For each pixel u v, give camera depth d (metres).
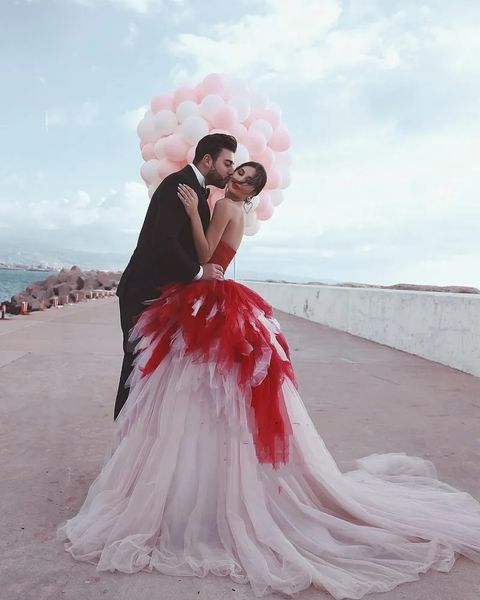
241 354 2.17
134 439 2.21
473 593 1.87
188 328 2.18
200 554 2.00
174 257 2.27
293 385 2.38
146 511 2.09
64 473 2.84
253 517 2.07
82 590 1.81
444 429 3.81
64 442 3.32
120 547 1.99
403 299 7.64
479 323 5.82
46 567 1.94
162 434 2.15
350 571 1.97
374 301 8.60
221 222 2.43
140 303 2.43
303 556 2.01
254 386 2.15
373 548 2.11
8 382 4.93
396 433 3.70
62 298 17.27
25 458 3.04
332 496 2.29
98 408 4.13
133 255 2.47
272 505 2.16
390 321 8.03
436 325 6.77
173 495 2.12
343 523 2.18
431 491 2.61
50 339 7.91
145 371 2.21
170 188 2.34
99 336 8.47
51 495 2.56
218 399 2.12
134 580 1.87
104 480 2.24
